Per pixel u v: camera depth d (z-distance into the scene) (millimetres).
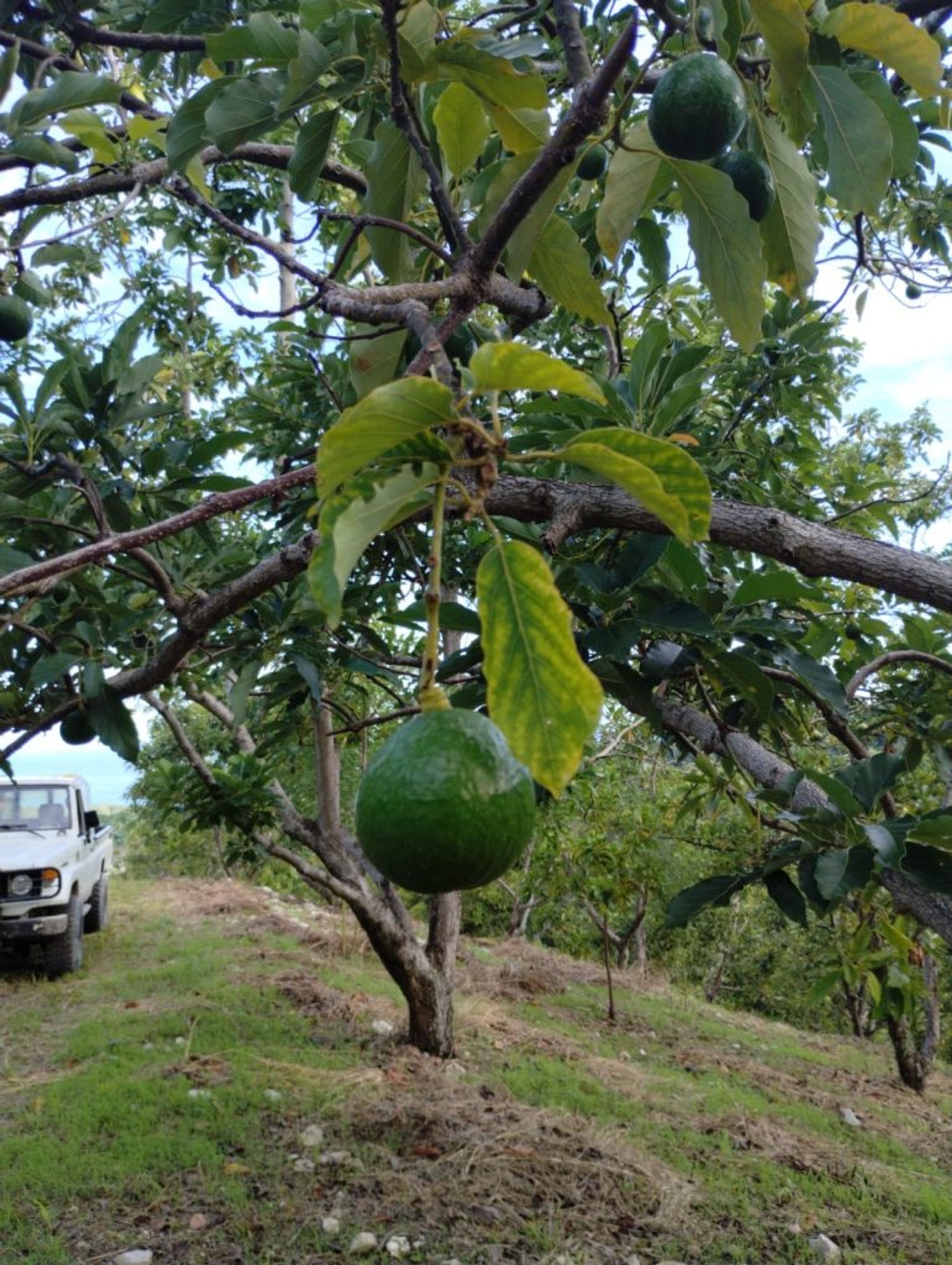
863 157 1892
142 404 3414
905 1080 9406
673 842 13203
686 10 2021
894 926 3516
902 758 2811
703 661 2959
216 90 2293
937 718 4203
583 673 1043
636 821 11648
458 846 1264
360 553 1033
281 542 6012
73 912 10117
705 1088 8227
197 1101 6379
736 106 1767
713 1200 5895
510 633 1069
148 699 6566
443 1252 4992
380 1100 6586
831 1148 7172
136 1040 7676
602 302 2195
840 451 9586
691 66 1756
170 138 2314
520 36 2471
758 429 5844
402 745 1327
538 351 921
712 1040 10539
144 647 4457
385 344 2395
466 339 2830
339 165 3605
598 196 3824
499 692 1073
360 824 1344
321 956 11086
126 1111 6230
